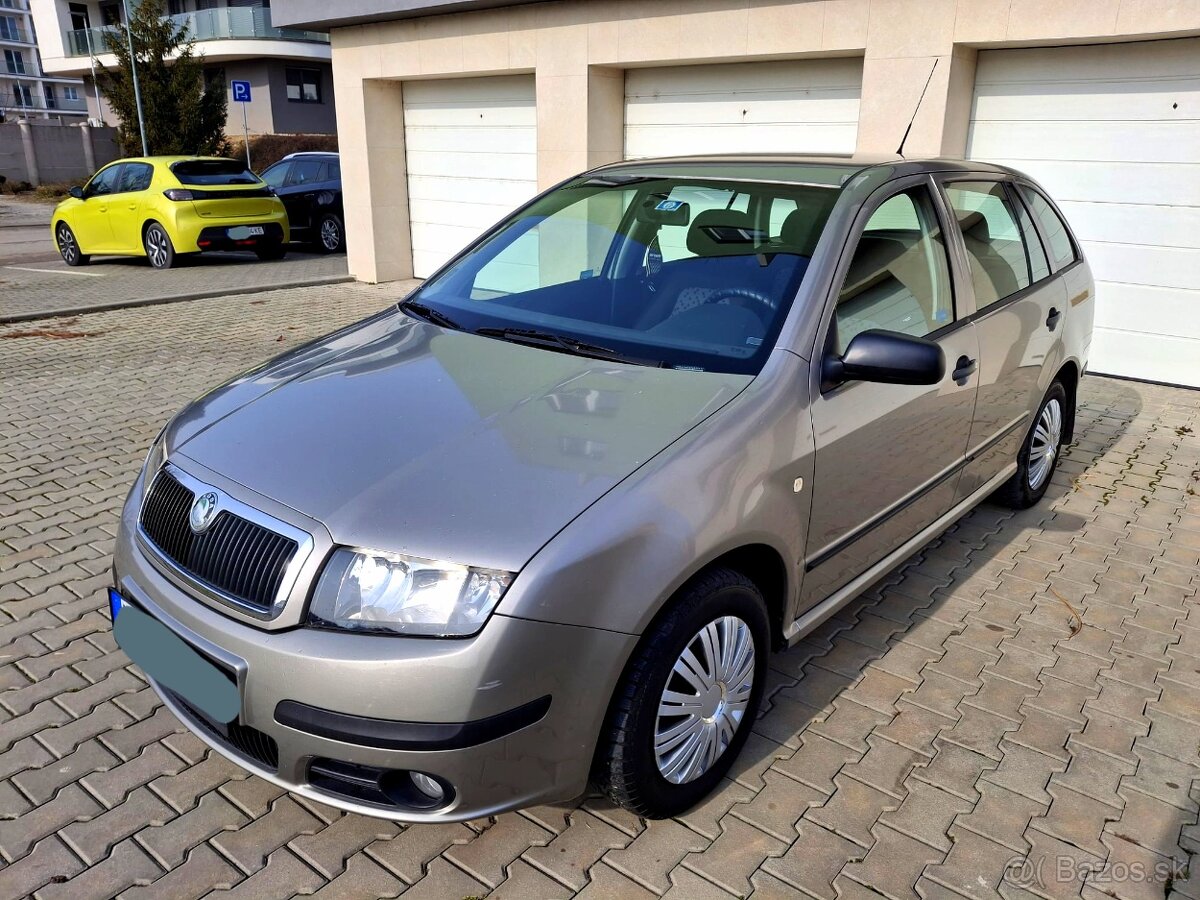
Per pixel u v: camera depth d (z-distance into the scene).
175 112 26.23
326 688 2.10
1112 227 7.09
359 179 11.85
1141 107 6.73
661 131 9.28
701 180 3.53
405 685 2.07
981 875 2.44
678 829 2.57
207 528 2.37
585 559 2.15
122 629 2.53
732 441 2.49
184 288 11.66
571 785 2.29
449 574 2.11
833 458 2.82
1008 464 4.38
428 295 3.66
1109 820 2.64
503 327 3.22
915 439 3.29
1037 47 6.99
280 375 3.02
